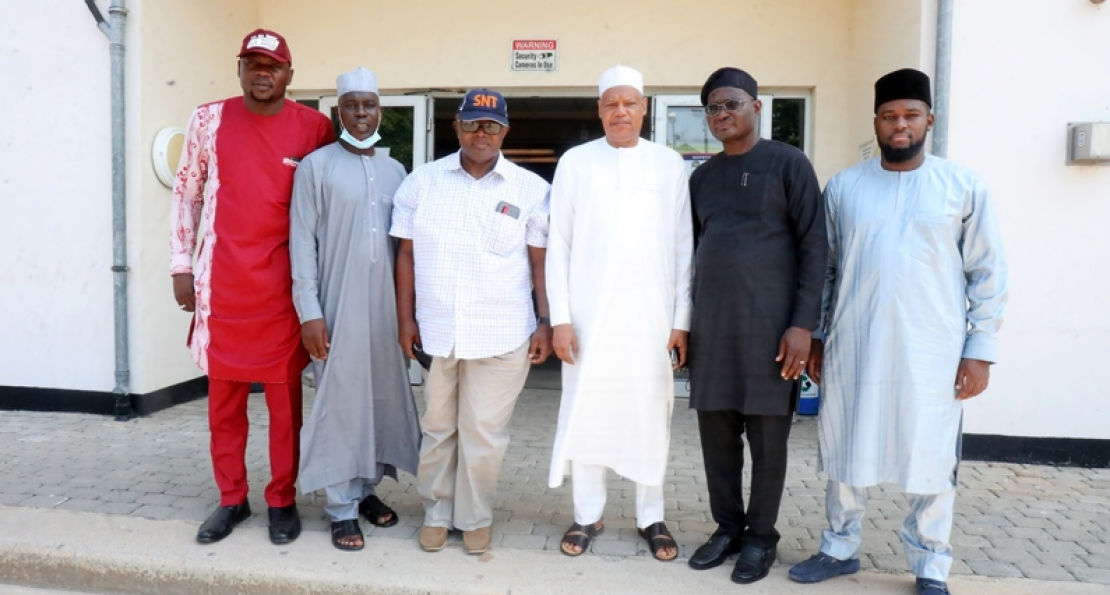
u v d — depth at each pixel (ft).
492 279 9.12
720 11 17.92
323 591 8.87
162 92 16.31
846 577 9.05
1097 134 12.76
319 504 11.12
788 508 11.35
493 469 9.60
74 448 13.76
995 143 13.47
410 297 9.78
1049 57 13.28
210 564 9.14
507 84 18.63
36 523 10.24
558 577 8.93
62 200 16.05
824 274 8.55
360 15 19.01
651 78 18.17
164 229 16.53
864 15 16.60
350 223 9.48
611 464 9.43
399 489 11.92
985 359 8.18
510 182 9.32
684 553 9.64
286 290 9.75
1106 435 13.52
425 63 18.88
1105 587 8.85
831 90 17.71
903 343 8.26
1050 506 11.59
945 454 8.25
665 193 9.15
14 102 16.10
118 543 9.64
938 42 13.42
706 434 9.37
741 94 8.58
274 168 9.59
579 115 27.04
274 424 9.93
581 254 9.19
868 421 8.44
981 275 8.30
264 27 19.40
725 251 8.77
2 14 15.96
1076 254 13.41
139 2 15.52
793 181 8.52
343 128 9.57
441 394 9.48
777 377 8.70
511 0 18.47
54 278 16.20
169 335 16.88
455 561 9.32
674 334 9.30
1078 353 13.50
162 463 12.96
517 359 9.37
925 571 8.56
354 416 9.68
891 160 8.39
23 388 16.47
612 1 18.17
